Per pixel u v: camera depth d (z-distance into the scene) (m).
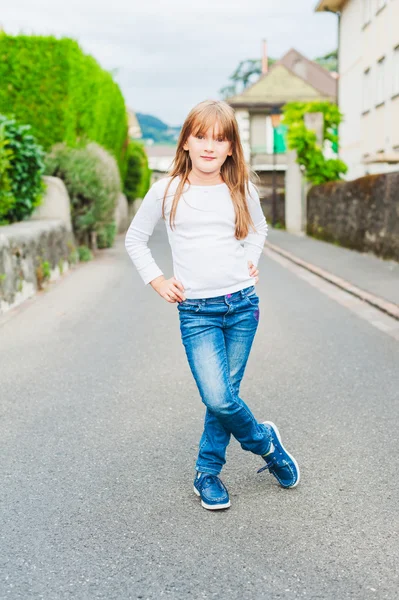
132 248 3.20
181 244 3.10
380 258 13.55
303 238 19.98
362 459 3.84
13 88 14.61
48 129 14.78
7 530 3.04
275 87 44.97
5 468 3.76
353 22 28.78
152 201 3.14
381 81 25.05
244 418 3.18
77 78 15.03
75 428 4.40
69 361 6.08
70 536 2.99
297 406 4.80
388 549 2.85
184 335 3.18
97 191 14.05
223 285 3.09
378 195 13.49
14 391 5.22
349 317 8.05
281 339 6.90
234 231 3.11
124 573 2.68
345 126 30.70
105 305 8.87
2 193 10.83
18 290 8.97
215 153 2.99
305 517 3.15
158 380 5.48
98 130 16.75
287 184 22.91
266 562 2.75
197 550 2.85
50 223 11.41
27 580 2.63
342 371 5.70
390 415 4.60
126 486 3.52
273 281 11.27
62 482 3.57
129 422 4.50
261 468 3.42
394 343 6.70
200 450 3.34
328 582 2.60
